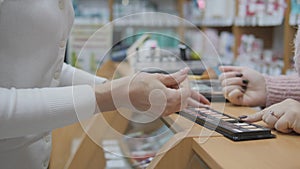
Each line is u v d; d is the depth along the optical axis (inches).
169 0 200.8
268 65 114.1
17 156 35.4
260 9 118.0
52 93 29.1
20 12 31.7
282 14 103.1
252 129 32.2
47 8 33.0
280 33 132.8
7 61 32.5
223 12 156.9
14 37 32.2
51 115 28.4
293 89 49.1
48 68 34.9
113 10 176.9
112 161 38.3
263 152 27.8
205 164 28.2
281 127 33.6
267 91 50.3
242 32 144.9
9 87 32.9
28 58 33.1
